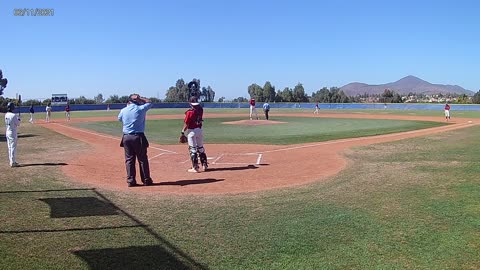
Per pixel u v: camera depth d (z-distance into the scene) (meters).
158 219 7.13
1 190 9.34
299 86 107.25
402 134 23.75
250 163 13.32
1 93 92.25
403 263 5.29
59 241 6.05
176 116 48.84
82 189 9.48
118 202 8.30
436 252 5.62
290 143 19.23
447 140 19.92
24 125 34.22
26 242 6.00
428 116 47.09
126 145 9.81
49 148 17.80
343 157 14.28
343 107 80.75
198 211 7.62
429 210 7.54
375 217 7.16
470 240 6.03
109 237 6.23
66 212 7.56
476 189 9.12
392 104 75.75
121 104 81.88
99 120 41.69
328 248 5.79
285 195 8.84
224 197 8.70
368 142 19.34
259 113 57.22
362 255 5.55
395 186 9.54
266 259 5.43
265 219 7.10
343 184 9.86
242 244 5.95
